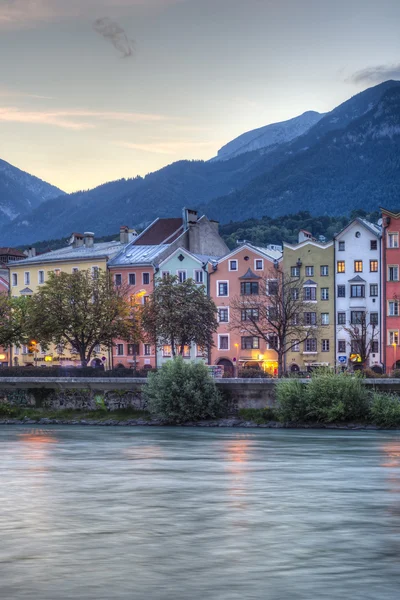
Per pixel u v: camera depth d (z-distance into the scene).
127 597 20.16
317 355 117.19
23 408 85.94
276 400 74.62
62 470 44.19
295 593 20.30
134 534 26.97
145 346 126.44
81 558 23.84
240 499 33.69
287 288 115.38
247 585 21.00
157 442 60.75
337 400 71.12
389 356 113.94
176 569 22.56
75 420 81.50
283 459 48.50
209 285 124.19
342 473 41.91
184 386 76.19
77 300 110.38
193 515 30.17
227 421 75.19
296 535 26.64
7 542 25.89
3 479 40.62
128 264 130.50
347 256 116.44
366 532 27.03
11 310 122.00
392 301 114.00
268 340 108.25
